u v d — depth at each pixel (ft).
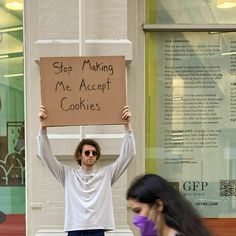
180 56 22.11
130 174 21.33
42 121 17.15
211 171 22.27
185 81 22.16
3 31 22.85
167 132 22.16
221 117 22.24
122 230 20.66
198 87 22.17
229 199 22.34
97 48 20.70
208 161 22.25
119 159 17.44
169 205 9.04
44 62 17.25
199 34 22.09
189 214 9.05
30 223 21.56
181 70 22.11
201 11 22.09
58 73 17.29
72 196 17.01
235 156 22.27
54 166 17.16
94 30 20.71
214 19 22.12
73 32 20.77
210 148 22.25
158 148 22.17
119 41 20.75
